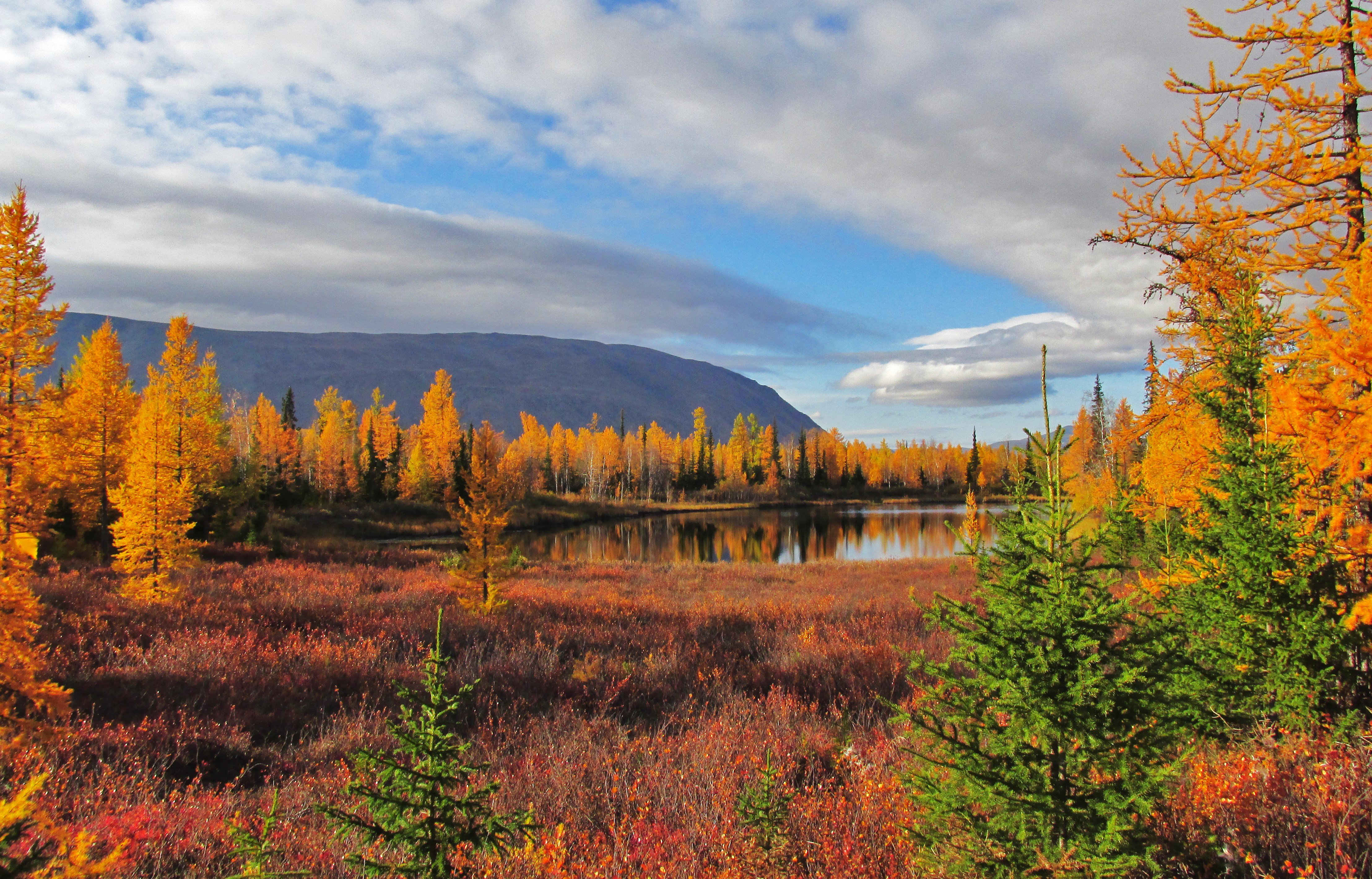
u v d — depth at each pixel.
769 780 5.29
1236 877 3.50
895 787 5.37
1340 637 4.95
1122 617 3.57
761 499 107.50
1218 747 5.19
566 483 102.06
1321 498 5.31
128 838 4.84
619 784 6.32
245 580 21.77
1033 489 3.79
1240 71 5.88
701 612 17.98
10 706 6.76
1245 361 6.51
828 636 14.13
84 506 25.66
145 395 28.77
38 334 7.59
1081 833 3.31
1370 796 3.88
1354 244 5.47
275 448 63.34
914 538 57.00
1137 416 8.81
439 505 62.78
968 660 3.70
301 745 8.09
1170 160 6.23
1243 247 6.45
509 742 7.84
